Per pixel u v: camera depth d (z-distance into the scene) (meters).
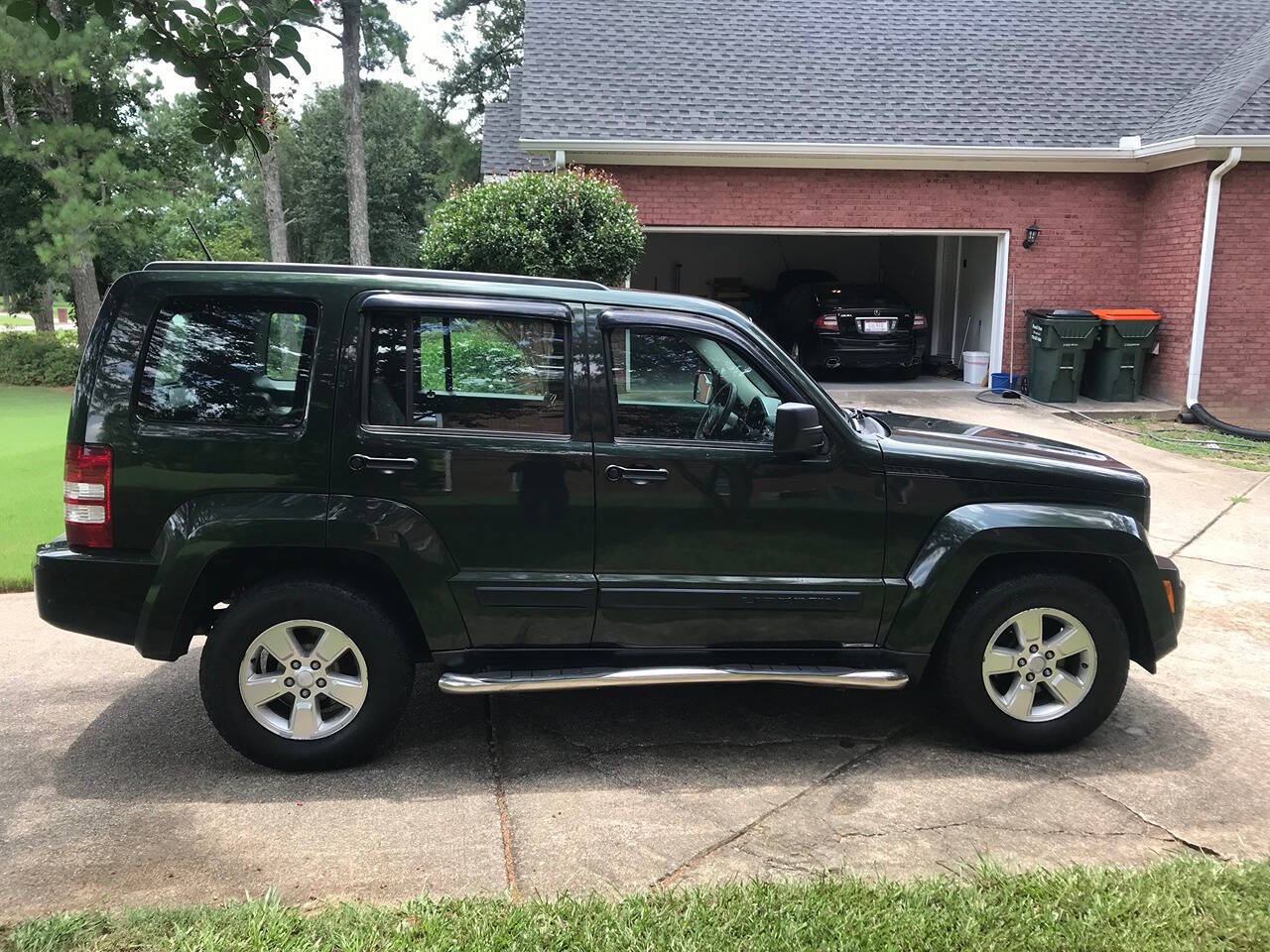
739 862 3.06
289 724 3.63
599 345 3.66
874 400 13.01
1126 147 12.66
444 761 3.80
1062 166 13.03
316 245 39.94
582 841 3.19
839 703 4.43
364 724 3.64
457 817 3.35
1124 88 14.02
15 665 4.84
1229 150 11.68
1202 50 14.84
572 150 12.37
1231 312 12.35
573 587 3.66
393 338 3.58
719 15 15.24
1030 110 13.52
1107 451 10.28
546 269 10.95
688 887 2.89
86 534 3.51
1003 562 3.94
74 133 18.22
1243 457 10.17
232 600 3.79
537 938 2.59
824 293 14.91
